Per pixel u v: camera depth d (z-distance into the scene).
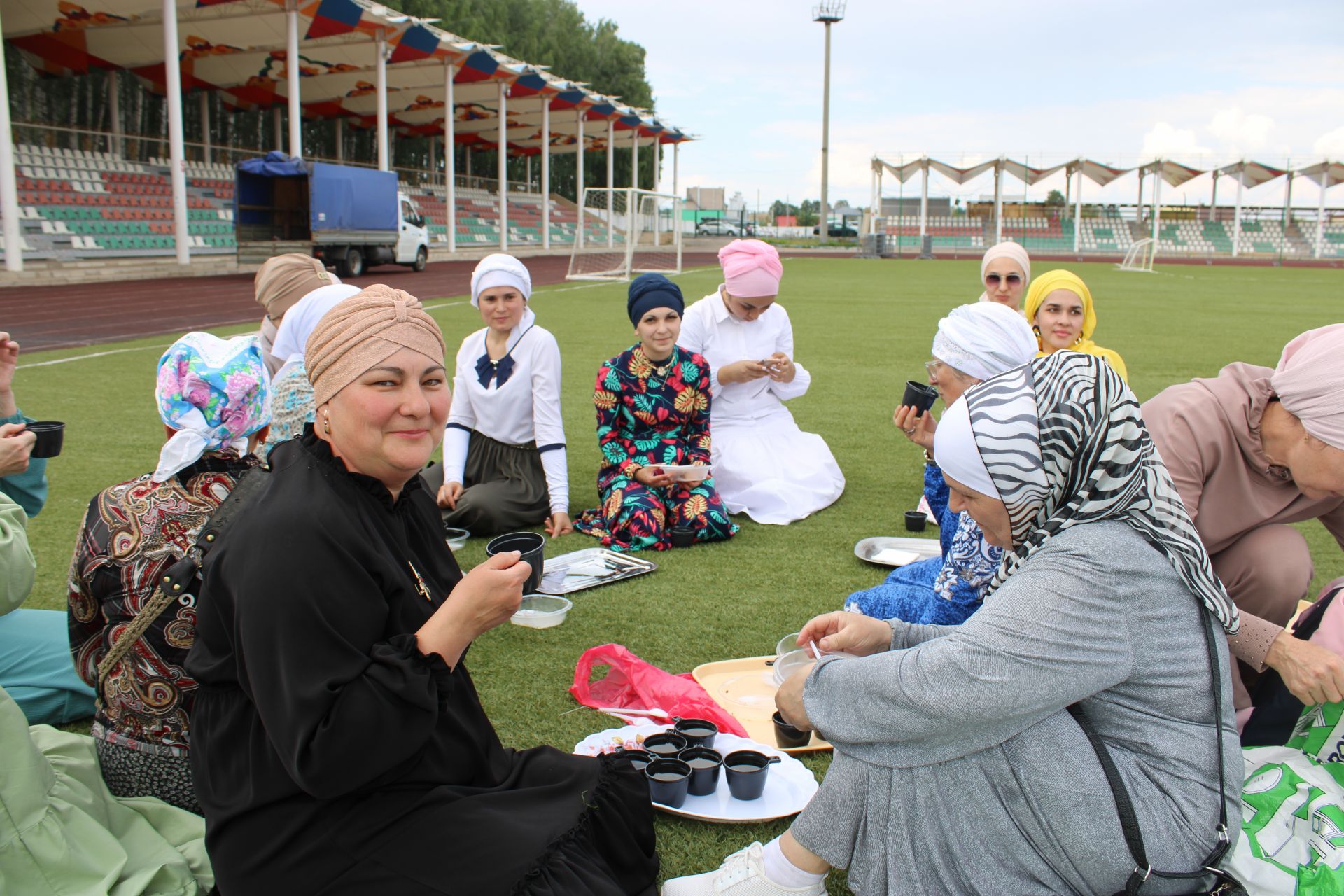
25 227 21.81
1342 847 1.76
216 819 1.76
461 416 4.71
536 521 4.73
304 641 1.58
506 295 4.46
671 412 4.65
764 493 5.01
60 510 4.71
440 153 49.94
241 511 1.72
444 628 1.66
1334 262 47.31
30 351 9.92
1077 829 1.66
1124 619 1.65
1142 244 39.31
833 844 1.83
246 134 36.16
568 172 62.12
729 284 5.10
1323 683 2.03
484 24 52.34
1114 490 1.67
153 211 25.75
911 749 1.75
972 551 2.91
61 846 1.84
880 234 47.75
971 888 1.74
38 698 2.62
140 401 7.48
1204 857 1.69
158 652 2.08
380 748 1.58
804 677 2.00
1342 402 2.13
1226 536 2.71
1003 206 59.19
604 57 64.50
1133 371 10.17
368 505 1.79
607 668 3.21
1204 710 1.71
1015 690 1.63
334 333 1.71
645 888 1.99
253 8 24.56
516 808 1.87
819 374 9.86
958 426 1.75
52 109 27.66
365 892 1.71
